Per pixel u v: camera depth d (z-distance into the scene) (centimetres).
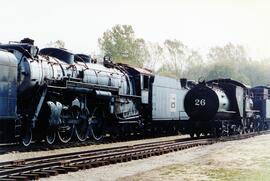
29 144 1920
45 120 1981
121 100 2581
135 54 7981
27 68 1878
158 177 1191
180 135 3331
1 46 1914
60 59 2211
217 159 1633
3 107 1675
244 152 1892
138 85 2800
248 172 1316
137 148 1869
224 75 10031
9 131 1711
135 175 1214
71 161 1331
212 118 2808
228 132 2997
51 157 1448
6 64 1698
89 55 2500
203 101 2828
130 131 2733
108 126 2533
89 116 2300
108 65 2667
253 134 3234
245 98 3309
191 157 1705
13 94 1727
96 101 2364
